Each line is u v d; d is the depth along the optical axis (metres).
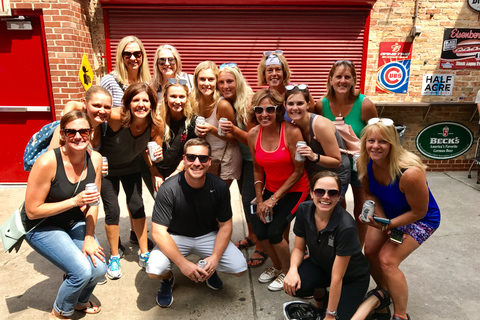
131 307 2.93
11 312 2.86
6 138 5.64
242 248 3.88
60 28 5.14
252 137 3.09
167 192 2.80
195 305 2.96
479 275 3.32
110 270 3.33
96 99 2.80
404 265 3.49
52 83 5.33
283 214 3.03
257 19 5.84
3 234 2.62
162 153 3.46
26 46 5.32
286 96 2.86
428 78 6.17
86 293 2.76
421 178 2.32
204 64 3.33
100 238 4.07
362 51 6.01
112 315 2.84
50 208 2.50
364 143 2.52
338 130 3.31
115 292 3.13
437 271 3.39
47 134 2.79
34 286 3.21
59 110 5.42
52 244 2.56
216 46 5.93
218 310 2.90
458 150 6.44
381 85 6.18
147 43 5.88
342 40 5.96
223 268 2.96
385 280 2.55
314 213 2.57
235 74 3.28
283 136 2.92
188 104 3.30
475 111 6.14
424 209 2.42
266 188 3.26
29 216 2.51
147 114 3.08
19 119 5.59
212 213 2.94
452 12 5.94
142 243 3.50
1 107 5.45
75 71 5.32
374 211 2.64
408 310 2.85
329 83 3.40
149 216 4.71
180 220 2.90
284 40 5.93
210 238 3.03
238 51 5.96
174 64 3.84
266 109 2.80
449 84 6.20
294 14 5.82
